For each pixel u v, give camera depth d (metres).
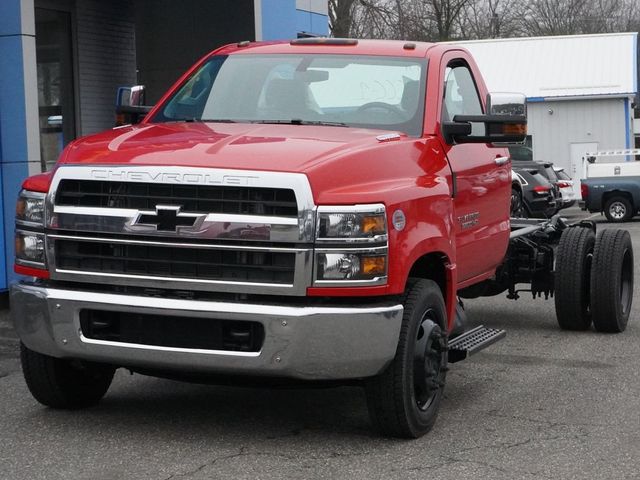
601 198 27.94
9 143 10.52
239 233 5.12
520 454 5.43
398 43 6.94
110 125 15.45
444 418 6.20
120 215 5.27
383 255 5.23
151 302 5.24
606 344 8.79
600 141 38.66
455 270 6.13
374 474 5.06
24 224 5.60
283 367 5.14
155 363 5.31
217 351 5.19
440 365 5.83
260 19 14.52
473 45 41.47
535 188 23.62
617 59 39.22
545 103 38.97
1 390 6.83
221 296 5.23
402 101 6.45
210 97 6.70
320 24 16.83
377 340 5.23
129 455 5.35
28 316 5.55
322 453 5.41
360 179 5.33
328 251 5.11
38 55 14.09
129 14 15.71
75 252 5.43
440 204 5.92
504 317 10.34
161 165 5.25
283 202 5.12
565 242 9.30
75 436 5.70
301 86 6.60
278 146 5.47
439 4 52.66
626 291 9.60
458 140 6.46
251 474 5.04
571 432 5.89
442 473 5.09
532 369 7.72
